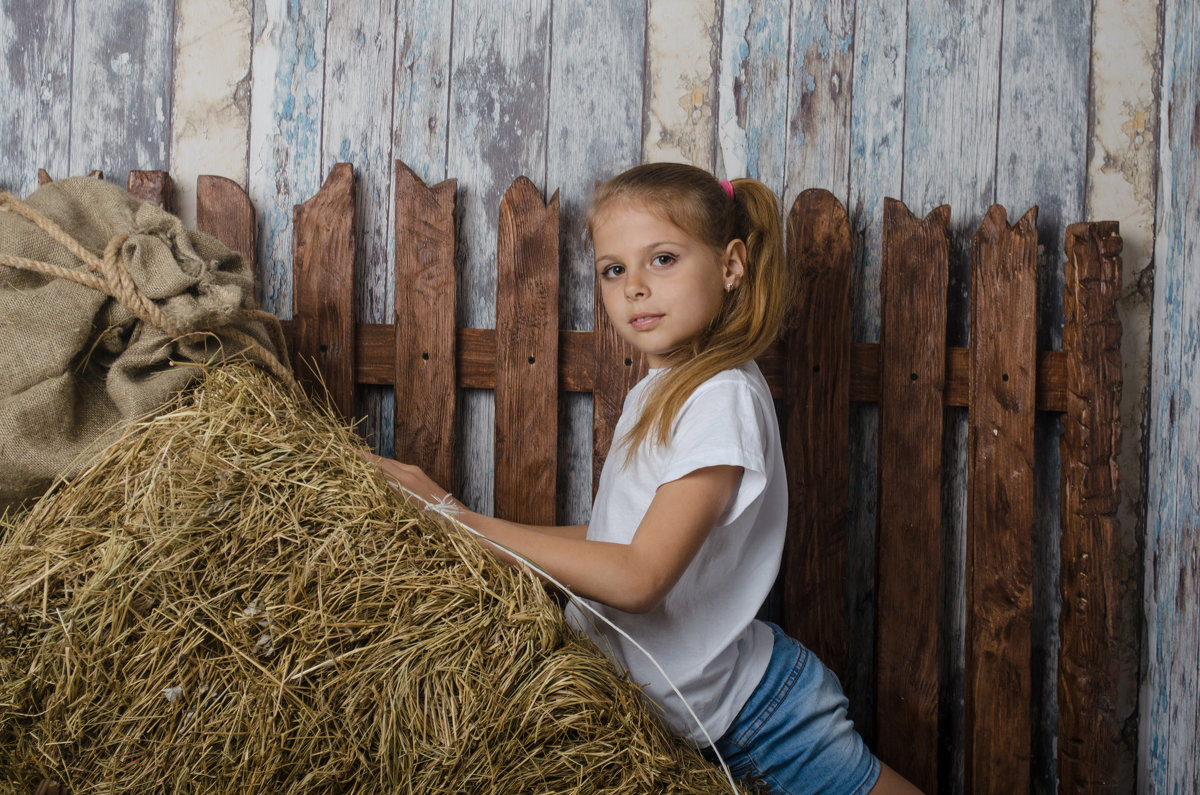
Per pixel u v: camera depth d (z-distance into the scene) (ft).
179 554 2.99
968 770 4.93
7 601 3.00
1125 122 5.02
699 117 5.08
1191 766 4.50
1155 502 4.98
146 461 3.27
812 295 4.84
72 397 3.42
